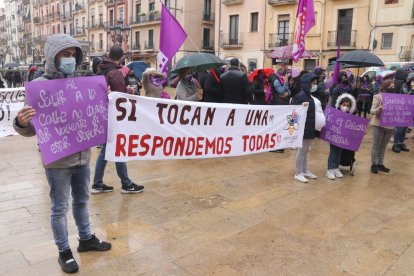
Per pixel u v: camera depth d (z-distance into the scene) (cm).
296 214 411
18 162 591
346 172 593
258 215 405
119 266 295
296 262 310
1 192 452
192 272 290
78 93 282
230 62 646
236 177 543
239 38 2848
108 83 421
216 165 607
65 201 280
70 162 277
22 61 6900
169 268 294
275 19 2603
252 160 649
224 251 324
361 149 783
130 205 420
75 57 283
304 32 674
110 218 383
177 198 447
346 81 877
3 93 718
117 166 441
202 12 3306
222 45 2956
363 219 404
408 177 574
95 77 295
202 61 582
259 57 2736
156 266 297
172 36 590
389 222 398
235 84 627
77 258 304
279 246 336
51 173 271
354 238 358
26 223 366
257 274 290
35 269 286
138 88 947
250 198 456
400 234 369
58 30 5541
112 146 347
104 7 4234
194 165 602
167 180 517
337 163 560
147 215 394
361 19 2211
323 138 538
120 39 2448
